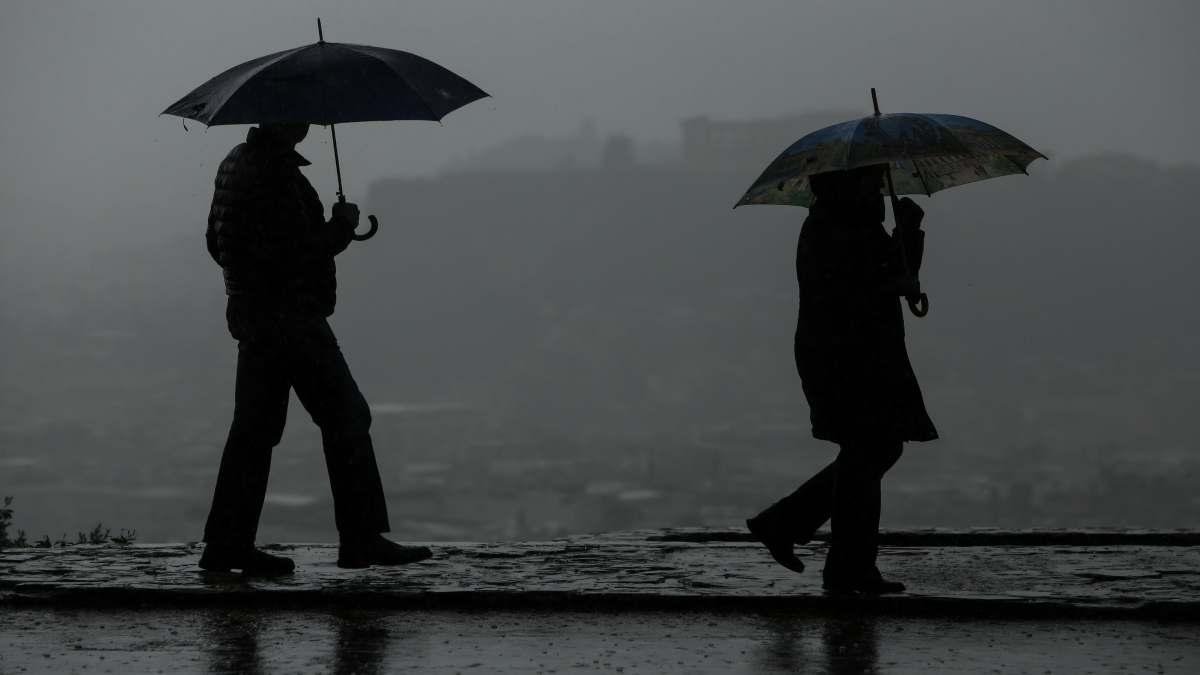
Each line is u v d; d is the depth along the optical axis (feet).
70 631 33.35
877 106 36.60
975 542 49.78
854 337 36.04
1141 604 33.76
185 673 28.81
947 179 38.37
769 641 31.50
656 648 30.91
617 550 44.68
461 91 38.96
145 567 41.42
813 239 36.58
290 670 28.99
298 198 39.27
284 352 39.14
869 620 33.86
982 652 30.07
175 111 39.34
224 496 39.70
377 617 34.81
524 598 35.78
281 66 37.65
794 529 37.65
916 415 36.50
